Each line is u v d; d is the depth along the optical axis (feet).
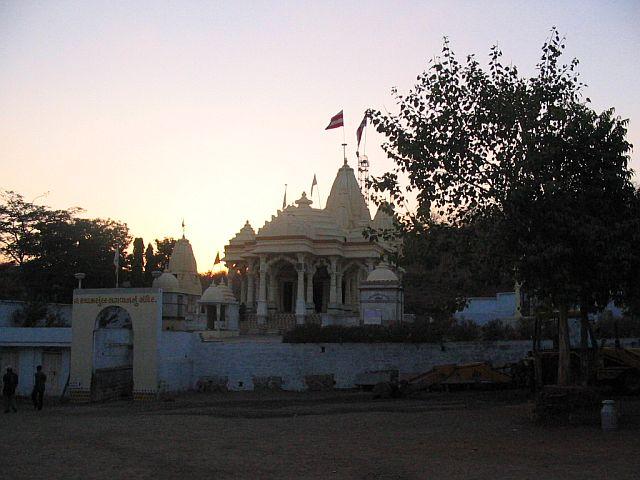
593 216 61.62
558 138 61.62
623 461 42.96
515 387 96.99
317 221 180.14
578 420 59.52
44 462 45.60
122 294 99.86
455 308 71.41
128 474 41.24
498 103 63.52
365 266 178.19
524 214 60.59
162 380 98.94
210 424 65.77
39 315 132.87
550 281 60.64
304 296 181.47
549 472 40.04
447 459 44.86
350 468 42.19
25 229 173.06
